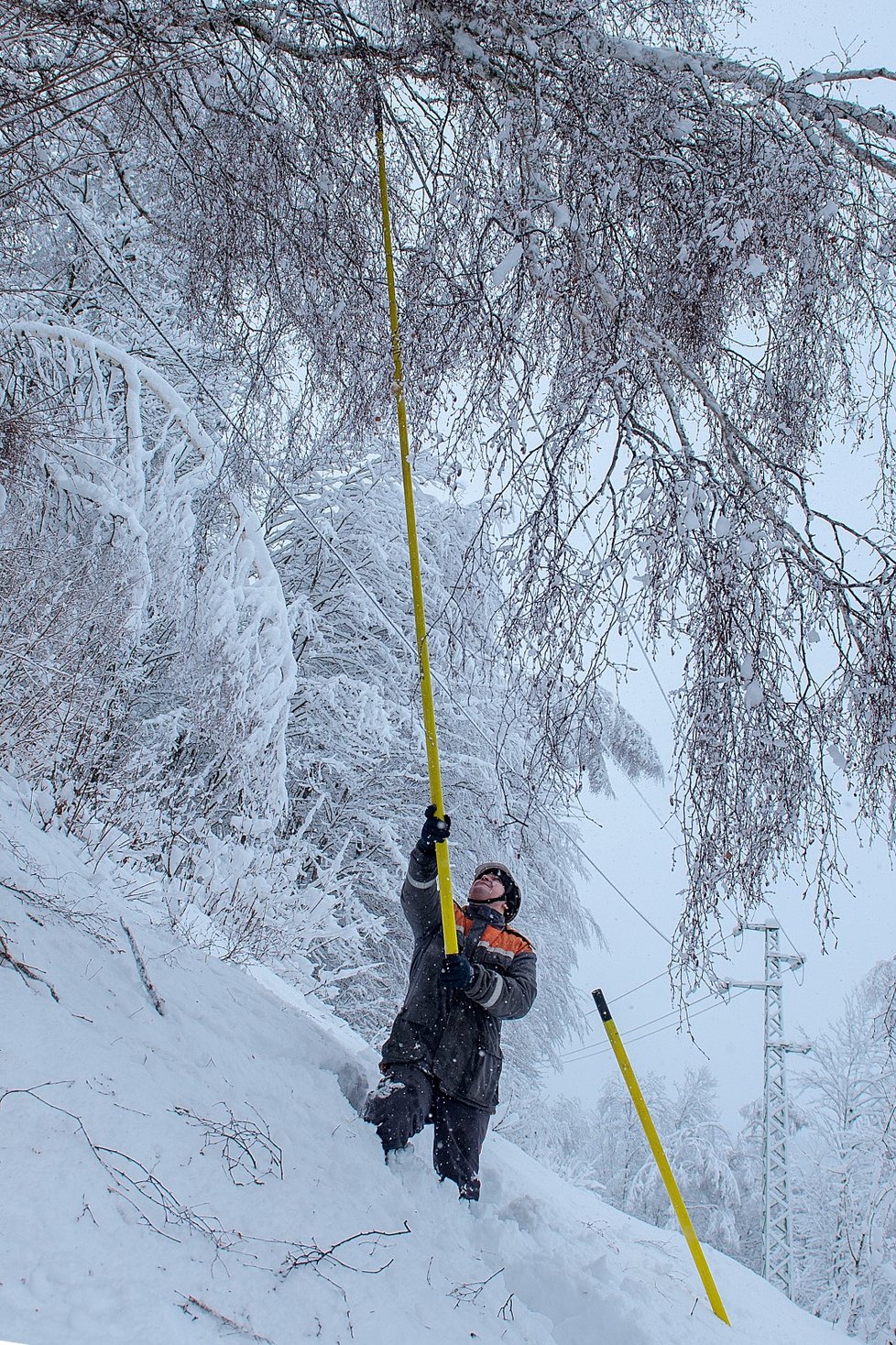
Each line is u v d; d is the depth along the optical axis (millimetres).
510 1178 3887
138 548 6129
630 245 3541
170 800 6219
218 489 6109
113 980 2846
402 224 4531
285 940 6648
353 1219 2424
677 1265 4020
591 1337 2713
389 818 12930
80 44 3994
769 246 3197
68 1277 1673
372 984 12516
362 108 4199
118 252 7766
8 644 4934
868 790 3055
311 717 12836
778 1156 17234
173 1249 1890
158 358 9516
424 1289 2316
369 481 12781
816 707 3086
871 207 3506
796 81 3393
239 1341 1756
